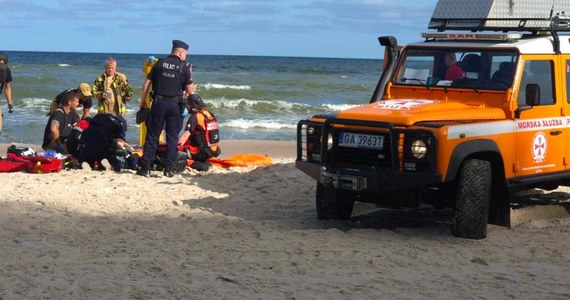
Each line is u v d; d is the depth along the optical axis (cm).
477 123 769
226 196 979
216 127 1180
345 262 682
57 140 1205
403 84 891
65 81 3862
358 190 763
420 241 768
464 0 903
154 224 808
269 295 581
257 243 736
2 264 643
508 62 832
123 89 1277
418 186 757
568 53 890
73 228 779
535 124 834
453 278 641
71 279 609
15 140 1961
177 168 1112
